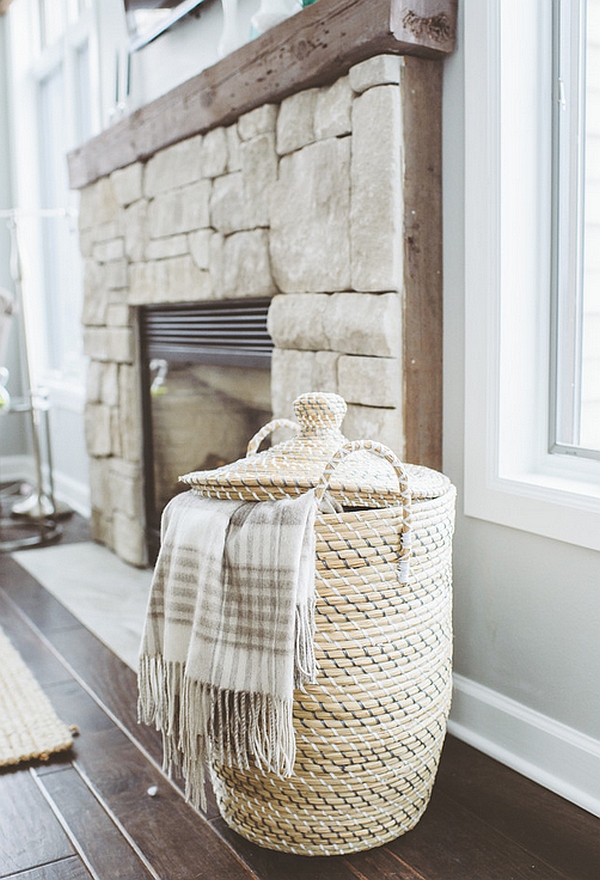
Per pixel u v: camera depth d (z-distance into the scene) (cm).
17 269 379
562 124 180
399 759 149
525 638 181
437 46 183
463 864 149
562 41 178
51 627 269
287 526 136
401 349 190
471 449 189
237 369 269
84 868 150
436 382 196
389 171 184
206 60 274
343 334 199
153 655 153
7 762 183
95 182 344
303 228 212
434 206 192
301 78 203
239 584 139
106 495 358
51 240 486
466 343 188
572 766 170
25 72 480
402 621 145
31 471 514
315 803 148
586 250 178
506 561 184
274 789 149
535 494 174
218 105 241
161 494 322
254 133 229
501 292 179
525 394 185
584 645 167
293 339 219
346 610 141
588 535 162
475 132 181
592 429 179
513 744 184
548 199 183
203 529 145
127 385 330
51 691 222
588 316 179
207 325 277
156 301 298
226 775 156
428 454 196
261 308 245
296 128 213
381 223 187
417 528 144
